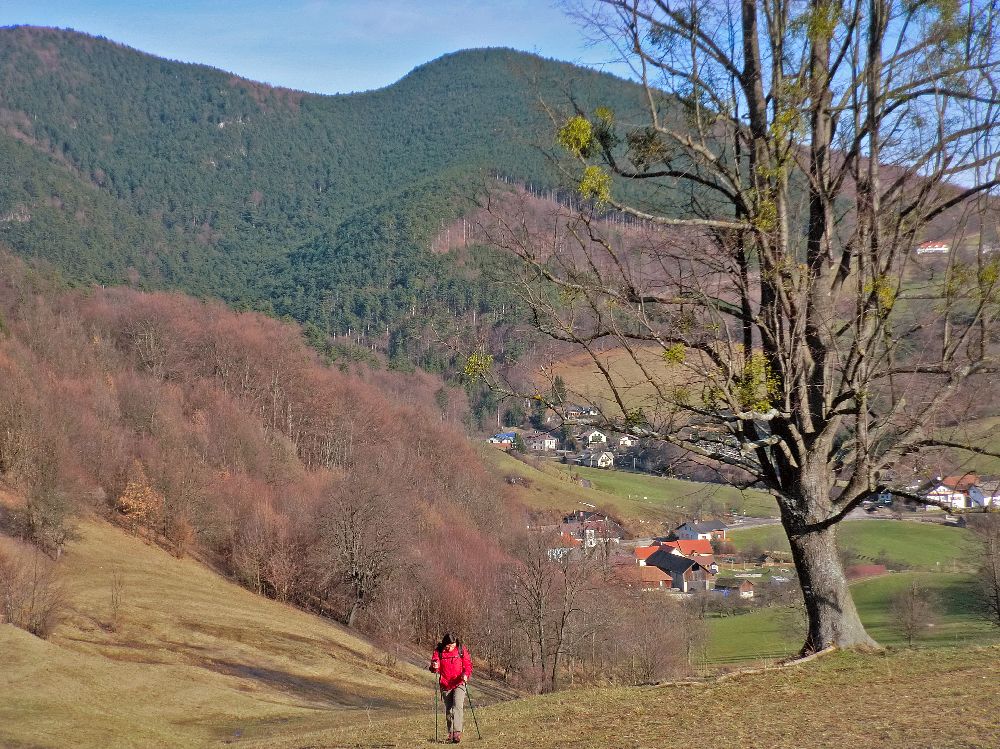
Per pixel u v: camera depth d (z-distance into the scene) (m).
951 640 56.44
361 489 78.19
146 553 74.62
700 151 14.67
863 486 14.54
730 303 14.97
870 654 14.84
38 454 73.69
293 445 115.38
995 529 55.88
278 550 77.75
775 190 14.50
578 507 114.19
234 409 112.25
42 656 33.56
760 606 86.12
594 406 14.66
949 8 13.54
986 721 10.02
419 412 125.75
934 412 13.89
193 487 83.44
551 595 56.16
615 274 14.32
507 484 117.88
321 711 37.28
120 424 98.62
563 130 13.82
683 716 12.62
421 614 72.38
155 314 136.50
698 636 63.59
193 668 44.09
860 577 78.94
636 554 101.69
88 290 158.12
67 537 67.06
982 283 13.23
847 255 15.02
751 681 14.16
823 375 14.98
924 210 13.85
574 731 12.87
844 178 14.45
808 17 14.23
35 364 100.44
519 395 15.01
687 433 14.98
